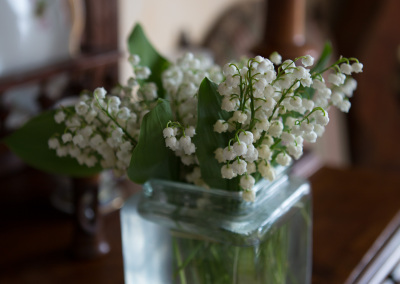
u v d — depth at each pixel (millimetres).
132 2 794
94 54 579
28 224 553
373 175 668
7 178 627
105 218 563
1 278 479
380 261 516
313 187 642
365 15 1224
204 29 988
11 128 543
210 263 375
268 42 607
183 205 377
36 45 555
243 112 324
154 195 384
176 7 903
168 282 396
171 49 914
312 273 489
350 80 368
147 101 373
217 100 333
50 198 584
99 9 599
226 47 1023
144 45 406
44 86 551
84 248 497
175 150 357
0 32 522
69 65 547
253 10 1094
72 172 415
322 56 377
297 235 411
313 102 338
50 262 499
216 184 357
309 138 334
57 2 566
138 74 372
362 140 1291
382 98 1240
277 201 389
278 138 353
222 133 339
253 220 369
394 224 564
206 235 369
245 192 343
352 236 540
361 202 603
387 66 1211
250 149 312
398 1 1157
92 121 363
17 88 513
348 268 495
